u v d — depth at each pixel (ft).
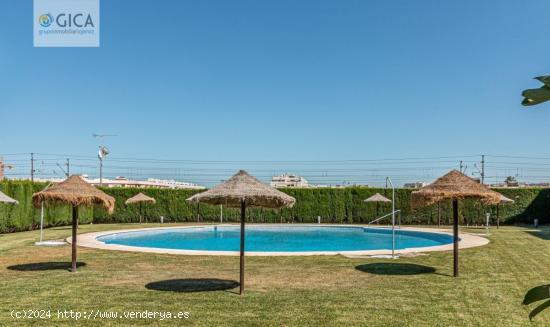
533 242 64.23
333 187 120.98
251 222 120.67
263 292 32.71
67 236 75.82
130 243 80.48
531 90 6.31
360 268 42.93
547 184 161.48
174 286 34.63
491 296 31.65
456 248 39.17
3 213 83.41
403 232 94.89
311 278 38.01
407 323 25.35
